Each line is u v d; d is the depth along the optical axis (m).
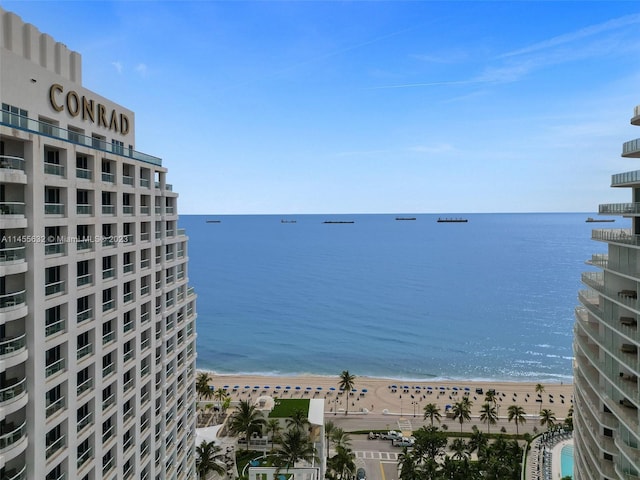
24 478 25.22
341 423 93.25
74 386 28.88
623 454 33.69
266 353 147.88
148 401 40.03
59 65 34.06
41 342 25.94
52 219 26.92
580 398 44.53
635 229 35.28
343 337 162.25
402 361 140.00
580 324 43.72
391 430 88.94
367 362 139.50
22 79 29.55
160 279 43.25
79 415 30.58
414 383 120.19
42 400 25.98
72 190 28.69
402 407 103.50
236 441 67.12
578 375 44.78
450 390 113.94
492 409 85.81
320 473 62.59
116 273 34.28
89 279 31.08
